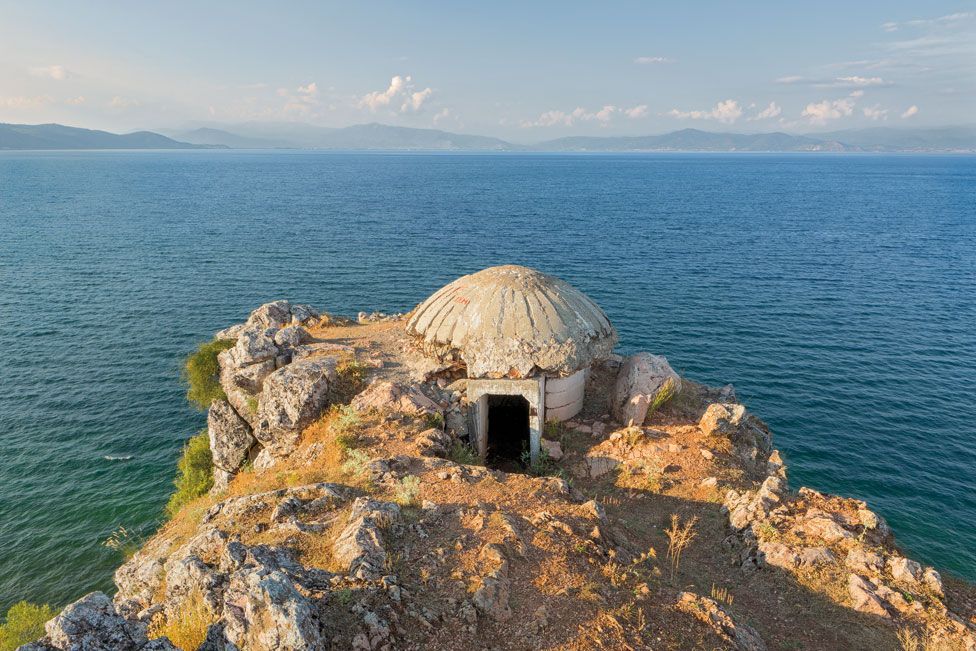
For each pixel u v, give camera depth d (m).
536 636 9.96
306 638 8.62
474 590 10.80
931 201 145.50
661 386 23.31
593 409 24.83
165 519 28.78
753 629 11.59
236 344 26.66
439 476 16.19
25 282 63.25
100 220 103.69
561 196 156.00
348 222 103.56
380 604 10.20
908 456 33.34
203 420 38.06
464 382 23.80
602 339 24.31
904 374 42.66
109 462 33.88
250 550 11.48
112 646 7.91
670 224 103.56
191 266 70.62
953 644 11.62
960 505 29.61
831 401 38.94
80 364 44.84
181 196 146.88
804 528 15.21
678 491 18.53
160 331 51.09
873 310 55.50
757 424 24.69
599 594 11.26
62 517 29.75
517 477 16.64
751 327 51.22
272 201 136.75
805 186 197.50
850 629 12.17
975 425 36.25
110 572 26.52
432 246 82.25
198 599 10.70
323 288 62.41
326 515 14.19
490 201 141.12
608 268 70.00
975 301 58.09
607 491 19.09
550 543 12.65
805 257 76.38
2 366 44.09
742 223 105.38
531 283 24.20
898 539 27.38
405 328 27.08
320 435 20.88
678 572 14.05
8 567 26.77
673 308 55.84
